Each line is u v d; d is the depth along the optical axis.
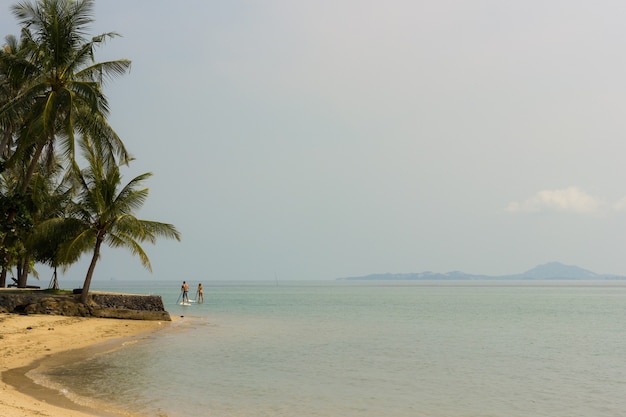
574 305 94.06
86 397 15.84
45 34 29.33
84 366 21.25
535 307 86.31
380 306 84.25
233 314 58.47
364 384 20.14
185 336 33.97
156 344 29.41
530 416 16.12
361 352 29.06
